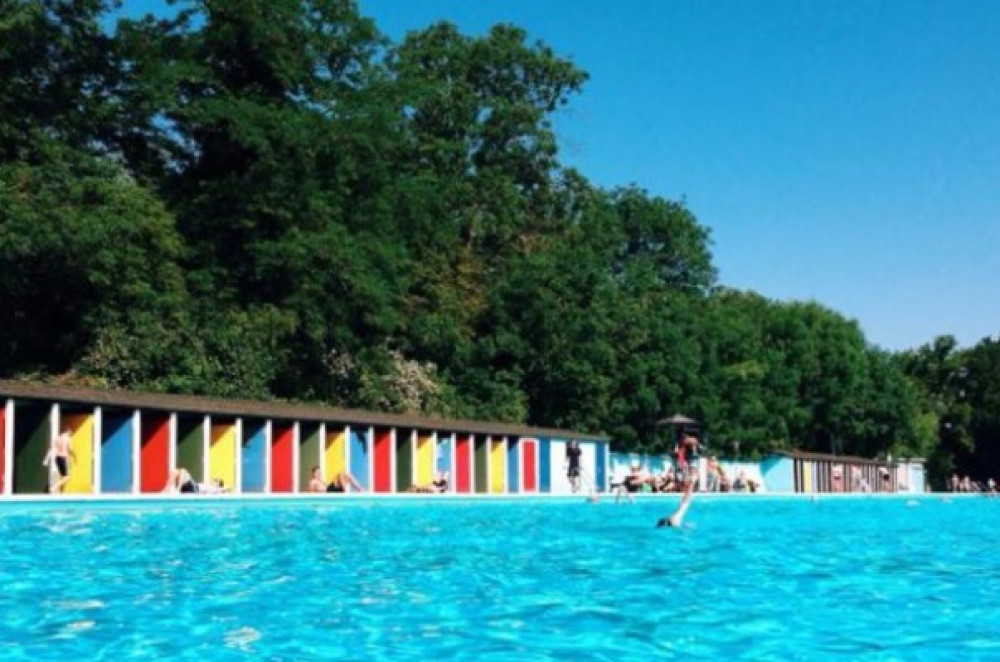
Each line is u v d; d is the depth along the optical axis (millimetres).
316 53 45344
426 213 49594
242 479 30516
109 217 36281
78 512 21578
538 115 65500
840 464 72125
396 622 9258
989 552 16578
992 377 95625
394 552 15555
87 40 40938
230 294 42281
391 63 52875
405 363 49156
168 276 40219
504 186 62688
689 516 27734
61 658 7707
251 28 42719
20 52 38594
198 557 14320
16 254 35000
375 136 45281
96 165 38938
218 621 9219
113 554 14500
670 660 7801
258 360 40844
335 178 44531
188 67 41656
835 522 25859
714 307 70812
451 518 24391
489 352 52969
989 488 81625
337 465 33250
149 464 27531
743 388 63156
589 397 53656
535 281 54031
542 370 53875
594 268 55312
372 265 45406
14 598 10406
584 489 46031
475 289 56562
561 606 10195
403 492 34438
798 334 74875
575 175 69375
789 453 66250
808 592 11320
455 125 64188
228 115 40938
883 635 8766
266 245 41531
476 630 8906
